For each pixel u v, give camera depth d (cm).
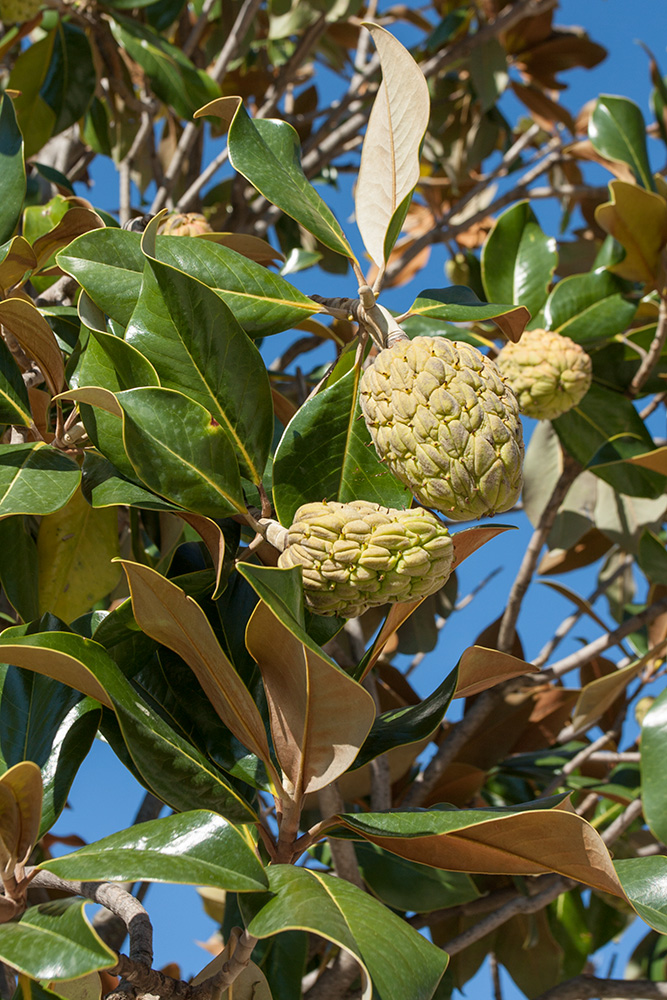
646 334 172
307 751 108
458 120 305
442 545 106
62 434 120
